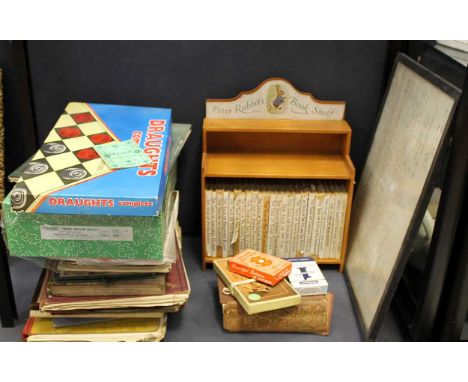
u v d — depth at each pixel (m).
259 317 1.84
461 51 1.70
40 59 2.06
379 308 1.73
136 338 1.71
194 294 2.07
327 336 1.87
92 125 1.84
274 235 2.15
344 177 2.04
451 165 1.52
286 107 2.13
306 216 2.11
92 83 2.11
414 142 1.75
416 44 2.02
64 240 1.50
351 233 2.23
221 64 2.10
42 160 1.59
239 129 2.04
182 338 1.86
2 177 2.14
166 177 1.64
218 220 2.11
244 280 1.87
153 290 1.65
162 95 2.15
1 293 1.80
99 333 1.71
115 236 1.49
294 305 1.82
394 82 2.04
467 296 1.61
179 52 2.07
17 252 1.51
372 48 2.08
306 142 2.22
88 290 1.65
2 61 2.08
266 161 2.14
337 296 2.07
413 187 1.68
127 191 1.43
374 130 2.17
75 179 1.49
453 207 1.53
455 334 1.68
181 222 2.40
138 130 1.81
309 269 1.95
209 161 2.13
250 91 2.10
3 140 2.14
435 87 1.67
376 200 2.00
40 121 2.17
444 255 1.59
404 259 1.64
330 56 2.09
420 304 1.74
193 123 2.21
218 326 1.92
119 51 2.06
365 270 1.96
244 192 2.07
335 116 2.15
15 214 1.46
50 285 1.65
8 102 2.14
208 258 2.18
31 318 1.76
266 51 2.08
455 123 1.51
